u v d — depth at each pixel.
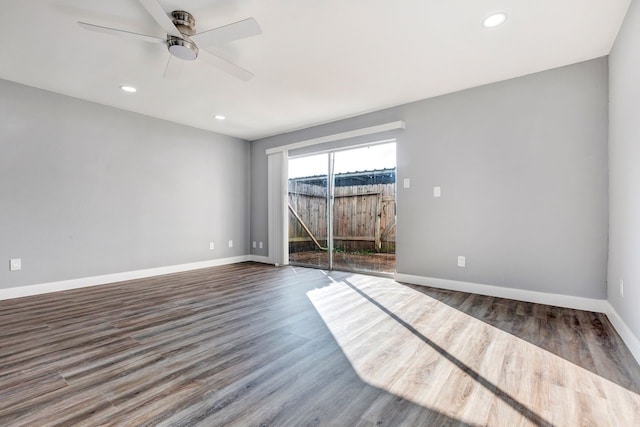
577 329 2.32
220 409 1.39
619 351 1.96
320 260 5.02
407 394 1.50
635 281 1.91
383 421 1.31
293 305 2.96
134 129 4.20
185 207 4.80
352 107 4.01
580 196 2.82
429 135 3.69
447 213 3.57
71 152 3.65
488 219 3.30
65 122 3.60
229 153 5.45
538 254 3.02
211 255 5.16
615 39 2.41
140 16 2.15
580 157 2.82
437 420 1.31
